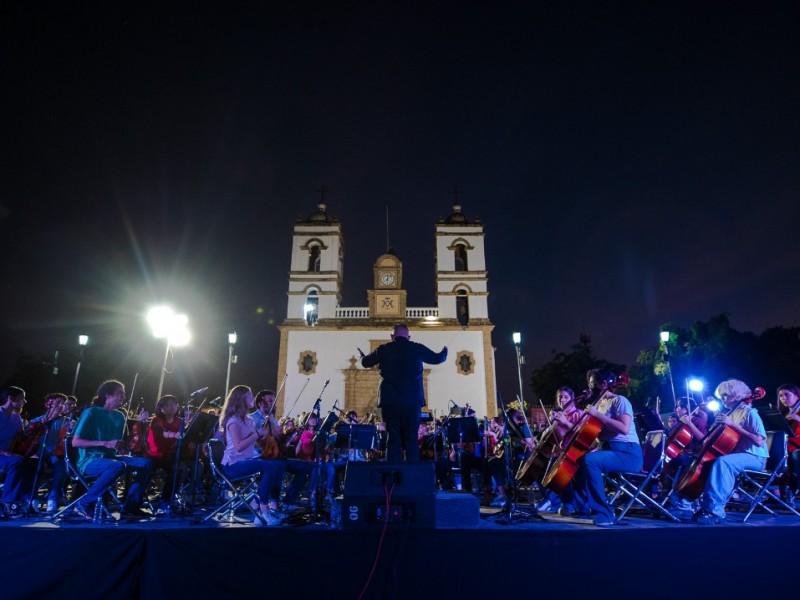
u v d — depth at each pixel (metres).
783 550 5.25
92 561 5.23
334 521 5.84
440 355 7.45
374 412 33.41
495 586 5.07
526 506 7.90
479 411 33.88
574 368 43.47
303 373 34.69
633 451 6.19
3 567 5.24
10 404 7.50
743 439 6.08
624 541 5.20
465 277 37.62
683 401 9.82
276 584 5.11
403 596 5.03
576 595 5.07
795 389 7.80
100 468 6.60
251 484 7.09
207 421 8.16
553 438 7.67
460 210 40.69
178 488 8.27
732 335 32.28
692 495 6.11
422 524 5.24
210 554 5.21
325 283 37.31
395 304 36.59
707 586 5.14
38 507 7.93
